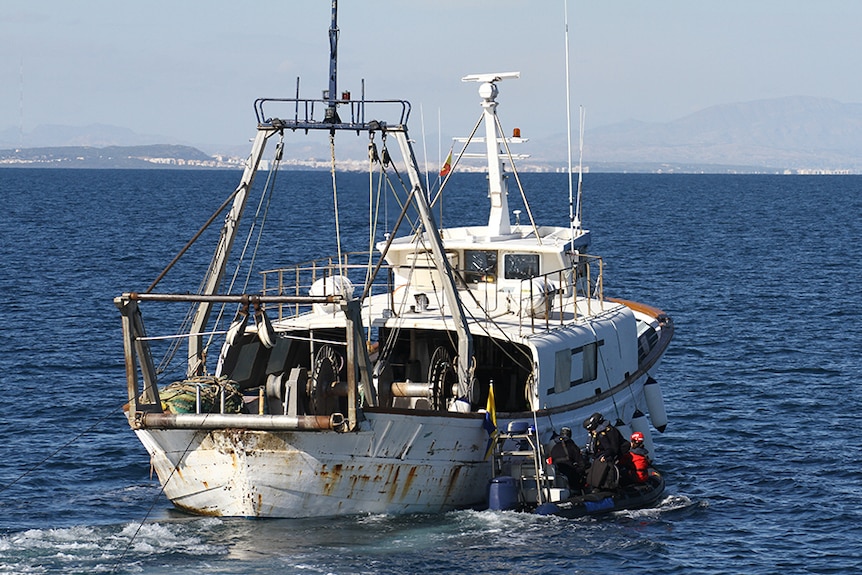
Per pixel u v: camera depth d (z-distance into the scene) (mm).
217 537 39469
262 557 37719
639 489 46156
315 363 41719
